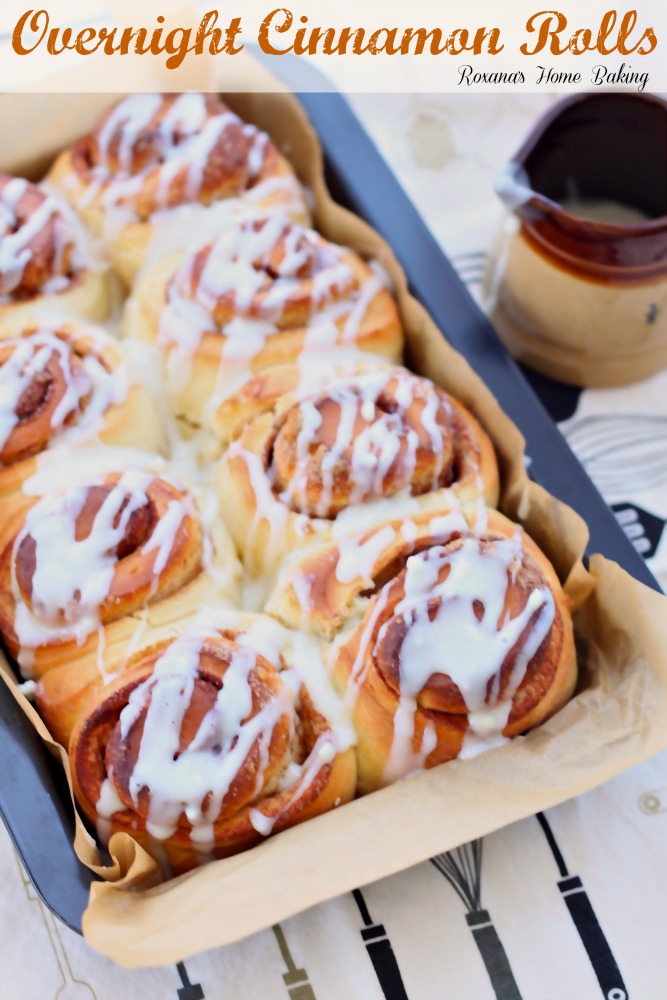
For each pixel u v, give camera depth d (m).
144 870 0.59
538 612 0.62
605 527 0.66
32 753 0.61
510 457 0.67
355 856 0.59
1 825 0.65
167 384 0.70
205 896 0.59
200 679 0.61
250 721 0.60
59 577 0.63
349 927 0.63
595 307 0.72
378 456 0.65
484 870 0.63
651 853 0.64
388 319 0.70
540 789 0.61
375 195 0.74
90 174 0.73
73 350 0.69
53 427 0.66
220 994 0.62
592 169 0.74
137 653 0.63
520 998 0.62
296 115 0.75
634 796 0.65
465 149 0.81
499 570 0.62
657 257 0.70
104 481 0.65
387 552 0.64
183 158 0.72
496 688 0.61
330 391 0.66
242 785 0.60
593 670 0.64
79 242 0.72
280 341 0.69
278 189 0.73
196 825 0.60
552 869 0.63
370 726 0.62
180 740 0.60
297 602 0.64
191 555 0.64
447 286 0.71
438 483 0.66
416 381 0.67
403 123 0.82
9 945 0.63
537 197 0.69
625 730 0.62
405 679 0.61
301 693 0.62
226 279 0.69
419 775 0.61
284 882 0.59
